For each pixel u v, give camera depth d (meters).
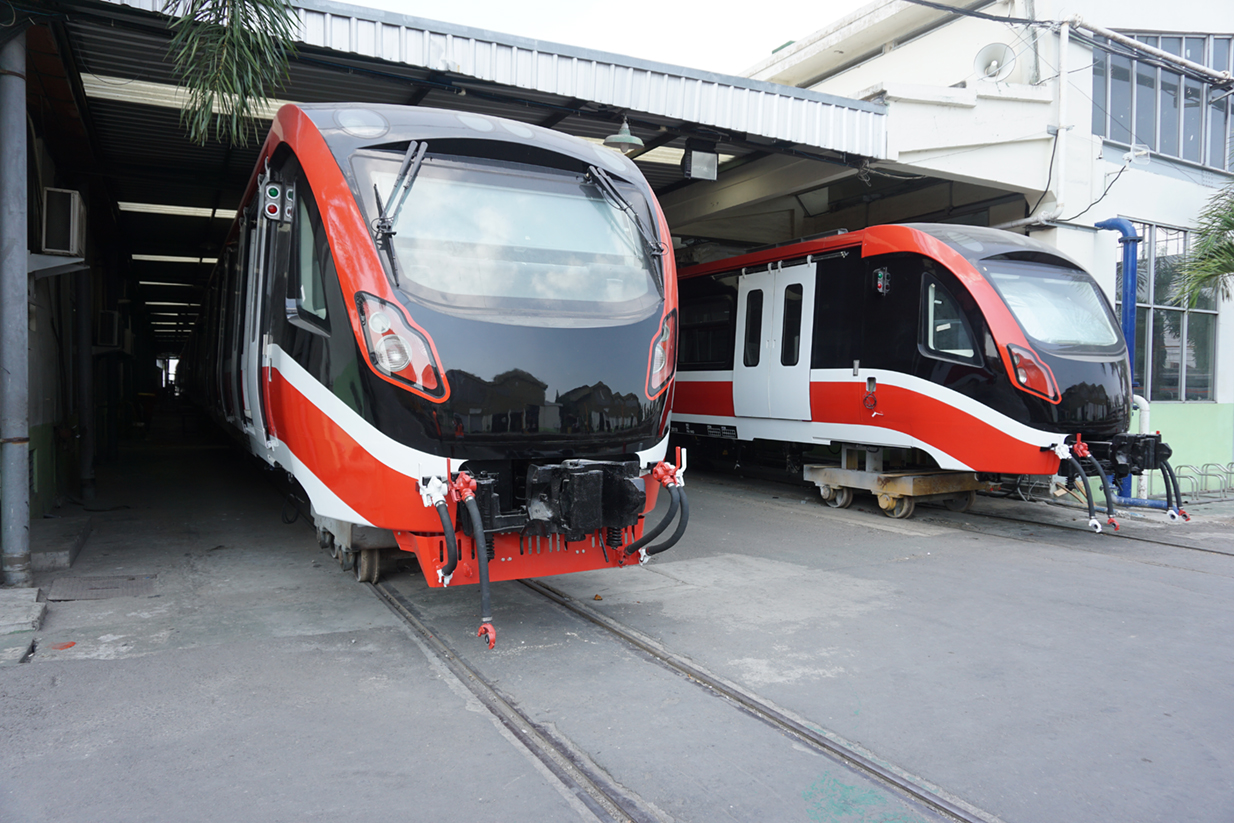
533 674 4.01
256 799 2.79
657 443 4.62
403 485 3.98
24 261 5.34
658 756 3.15
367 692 3.75
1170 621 5.00
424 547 4.16
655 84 7.99
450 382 3.96
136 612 4.96
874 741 3.30
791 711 3.59
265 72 5.24
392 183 4.30
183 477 11.52
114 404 13.62
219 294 9.14
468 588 5.59
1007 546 7.27
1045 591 5.68
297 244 4.59
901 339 8.24
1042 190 10.62
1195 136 12.90
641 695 3.76
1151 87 12.24
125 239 14.94
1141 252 11.87
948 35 12.00
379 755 3.13
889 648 4.44
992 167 10.23
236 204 12.75
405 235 4.19
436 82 7.64
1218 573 6.26
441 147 4.53
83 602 5.17
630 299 4.64
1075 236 10.90
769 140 9.33
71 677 3.88
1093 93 11.51
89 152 9.27
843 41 13.20
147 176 10.81
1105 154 11.59
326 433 4.23
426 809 2.75
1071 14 10.46
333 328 4.16
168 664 4.07
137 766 3.01
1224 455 12.91
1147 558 6.80
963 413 7.66
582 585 5.72
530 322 4.21
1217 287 11.17
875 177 12.74
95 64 7.30
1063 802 2.84
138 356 25.61
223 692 3.72
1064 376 7.35
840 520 8.57
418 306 4.01
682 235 14.82
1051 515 9.14
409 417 3.94
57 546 6.27
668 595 5.48
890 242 8.36
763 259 10.14
